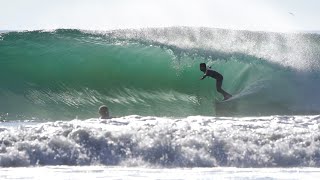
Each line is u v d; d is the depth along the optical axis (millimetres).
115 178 30172
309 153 39344
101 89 76562
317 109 74812
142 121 47188
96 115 73938
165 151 38594
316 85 76625
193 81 76750
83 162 37938
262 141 40625
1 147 38219
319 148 39656
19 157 37281
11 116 70812
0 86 75312
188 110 74875
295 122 48531
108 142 39219
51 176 30719
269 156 38938
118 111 75188
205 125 44781
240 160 38594
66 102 74812
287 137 41219
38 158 37719
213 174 32125
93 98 75875
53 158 37875
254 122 47656
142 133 40375
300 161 38906
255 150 39250
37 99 74688
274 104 75062
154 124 44594
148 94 76562
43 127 42125
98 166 36688
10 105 73750
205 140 39750
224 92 73562
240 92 76250
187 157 38188
